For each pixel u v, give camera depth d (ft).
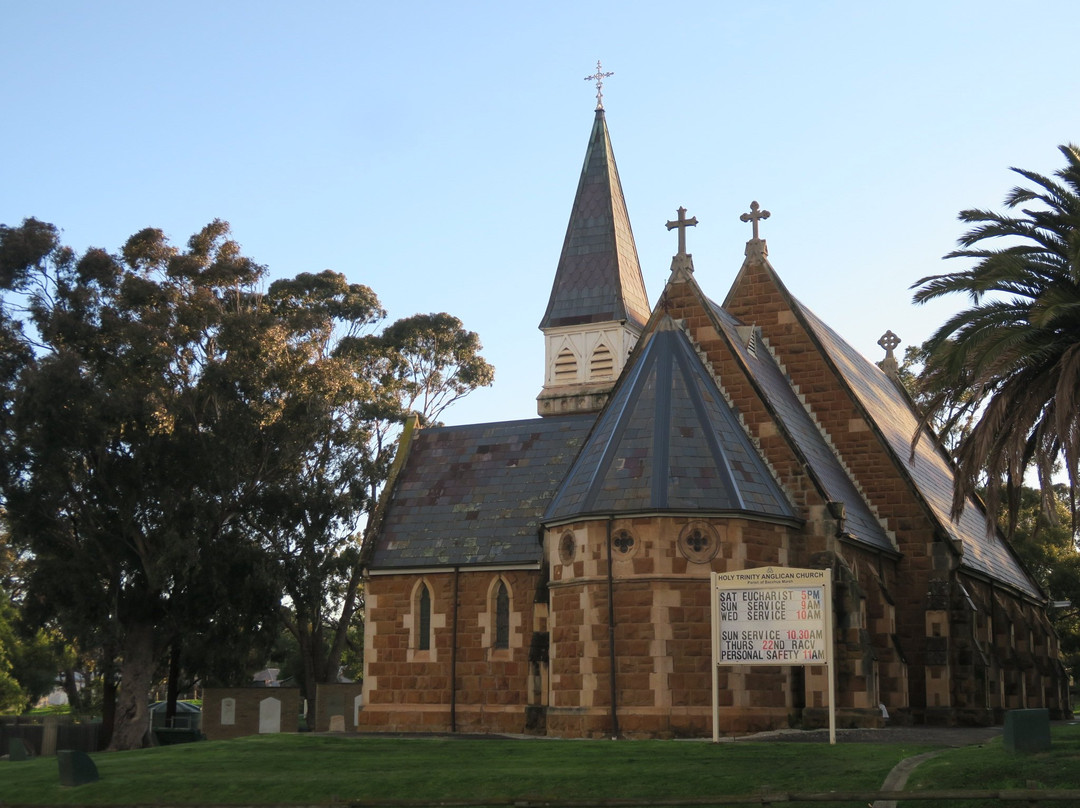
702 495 108.27
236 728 172.65
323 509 197.47
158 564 168.86
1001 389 98.48
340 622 219.61
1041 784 61.00
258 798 74.59
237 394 183.21
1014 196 101.71
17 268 184.44
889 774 67.92
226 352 187.62
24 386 169.48
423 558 137.08
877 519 131.75
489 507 141.59
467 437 153.69
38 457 171.53
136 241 192.75
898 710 117.19
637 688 104.94
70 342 181.88
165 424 174.19
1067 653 239.71
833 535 112.57
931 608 126.21
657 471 109.70
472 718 130.21
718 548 107.04
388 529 143.33
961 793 54.95
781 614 90.79
